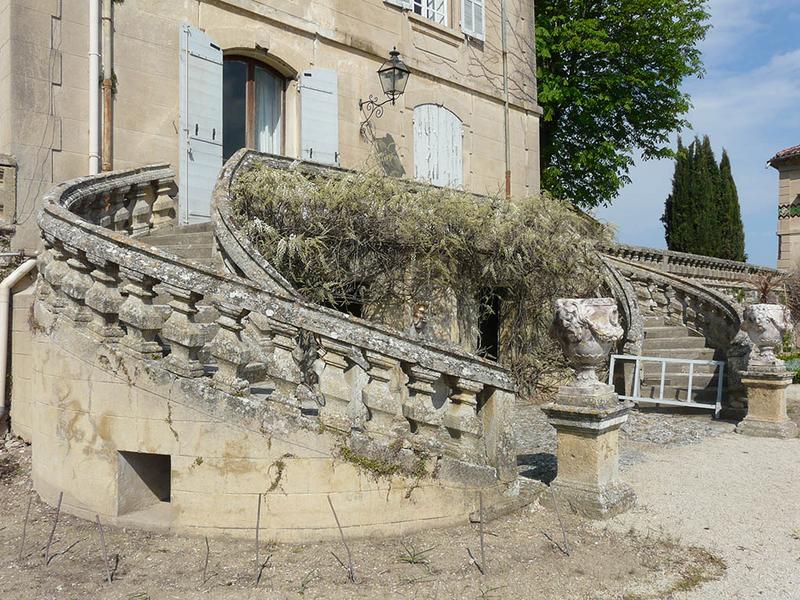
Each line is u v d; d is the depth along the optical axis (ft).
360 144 39.09
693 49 66.18
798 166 83.51
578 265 34.01
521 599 11.27
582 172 67.46
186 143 31.12
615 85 63.62
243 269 18.99
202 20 32.27
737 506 16.21
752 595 11.50
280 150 36.96
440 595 11.35
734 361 28.55
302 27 36.19
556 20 62.69
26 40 26.25
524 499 15.46
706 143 97.14
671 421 27.86
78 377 15.15
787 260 84.12
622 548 13.41
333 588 11.59
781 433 24.32
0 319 21.84
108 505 14.64
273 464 13.57
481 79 46.85
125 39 29.37
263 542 13.52
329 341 13.87
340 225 26.66
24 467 19.10
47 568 12.55
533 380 33.27
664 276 36.83
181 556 12.99
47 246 16.78
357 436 13.71
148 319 14.39
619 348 33.45
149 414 14.20
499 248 31.04
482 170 46.65
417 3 43.86
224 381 13.89
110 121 28.58
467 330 31.24
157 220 29.84
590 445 15.35
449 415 14.82
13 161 25.71
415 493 13.96
